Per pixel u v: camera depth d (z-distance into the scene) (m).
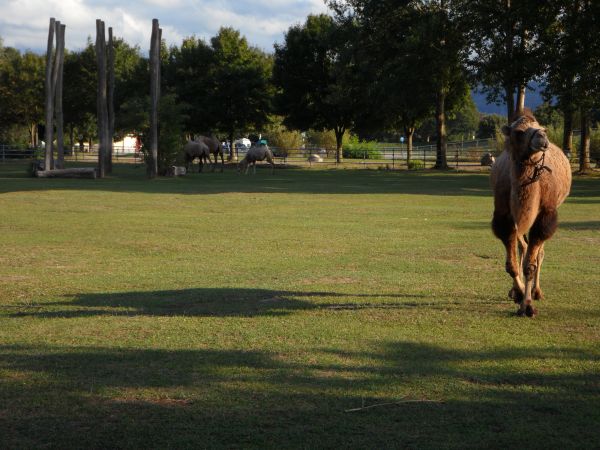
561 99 38.91
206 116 65.44
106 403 5.06
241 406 5.01
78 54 75.50
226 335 6.94
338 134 63.97
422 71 46.59
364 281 9.93
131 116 42.34
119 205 22.86
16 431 4.57
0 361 6.07
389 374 5.72
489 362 6.05
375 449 4.31
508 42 41.06
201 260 11.98
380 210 21.61
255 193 28.41
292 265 11.39
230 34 68.56
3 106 77.69
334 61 58.91
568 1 37.31
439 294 8.98
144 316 7.78
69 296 8.94
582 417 4.84
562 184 7.99
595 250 12.90
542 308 8.14
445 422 4.75
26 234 15.48
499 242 14.16
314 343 6.65
